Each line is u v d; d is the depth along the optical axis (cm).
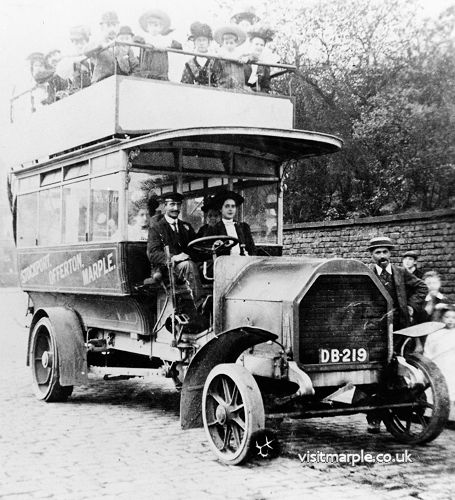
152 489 477
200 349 579
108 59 887
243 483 492
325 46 1314
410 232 865
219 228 710
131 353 861
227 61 931
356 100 1289
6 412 768
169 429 680
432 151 1157
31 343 875
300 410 562
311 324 561
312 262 580
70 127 872
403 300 687
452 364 671
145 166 746
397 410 624
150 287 718
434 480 500
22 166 1012
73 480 498
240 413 556
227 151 775
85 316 868
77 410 783
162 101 805
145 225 748
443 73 1166
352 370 577
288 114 902
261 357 575
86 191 818
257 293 588
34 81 1034
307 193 1357
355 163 1261
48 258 912
